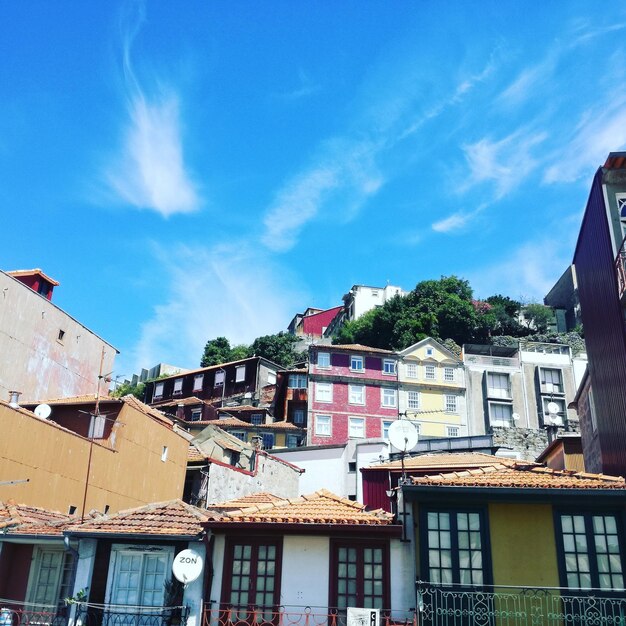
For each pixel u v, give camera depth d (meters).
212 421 59.47
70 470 24.06
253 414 64.50
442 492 16.00
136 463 27.52
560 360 67.94
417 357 65.88
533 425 64.69
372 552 16.14
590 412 24.52
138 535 16.11
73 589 16.00
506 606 15.13
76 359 42.41
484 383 65.88
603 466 21.72
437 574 15.67
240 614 15.59
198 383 76.88
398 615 15.33
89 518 19.36
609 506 16.05
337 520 16.11
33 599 17.41
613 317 19.67
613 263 19.23
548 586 15.41
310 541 16.28
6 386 36.59
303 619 15.48
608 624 14.86
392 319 78.38
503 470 17.53
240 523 16.03
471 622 15.05
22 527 17.83
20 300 38.41
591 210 21.31
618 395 19.64
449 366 66.25
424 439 40.59
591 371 22.62
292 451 46.75
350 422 61.84
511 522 16.08
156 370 97.38
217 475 31.48
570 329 85.56
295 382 65.31
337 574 15.93
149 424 28.75
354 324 83.25
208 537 16.27
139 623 15.55
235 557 16.28
